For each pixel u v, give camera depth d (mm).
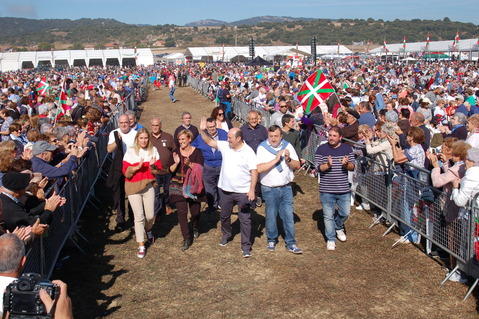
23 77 47719
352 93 15820
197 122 21578
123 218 7957
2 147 5754
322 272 6305
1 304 2975
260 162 6625
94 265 6648
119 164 7770
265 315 5266
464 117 9844
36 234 4609
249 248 6812
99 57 87938
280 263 6605
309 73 36625
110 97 20344
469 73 36688
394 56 81062
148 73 55281
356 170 8859
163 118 23391
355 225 8047
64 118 9938
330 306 5430
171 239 7605
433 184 6160
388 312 5293
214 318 5234
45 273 5496
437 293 5707
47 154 6512
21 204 4785
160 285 6035
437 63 59188
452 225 5941
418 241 7145
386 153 7652
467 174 5488
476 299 5547
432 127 11656
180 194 7055
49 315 2697
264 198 6844
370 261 6625
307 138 11703
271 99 15633
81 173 8055
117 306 5520
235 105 22000
